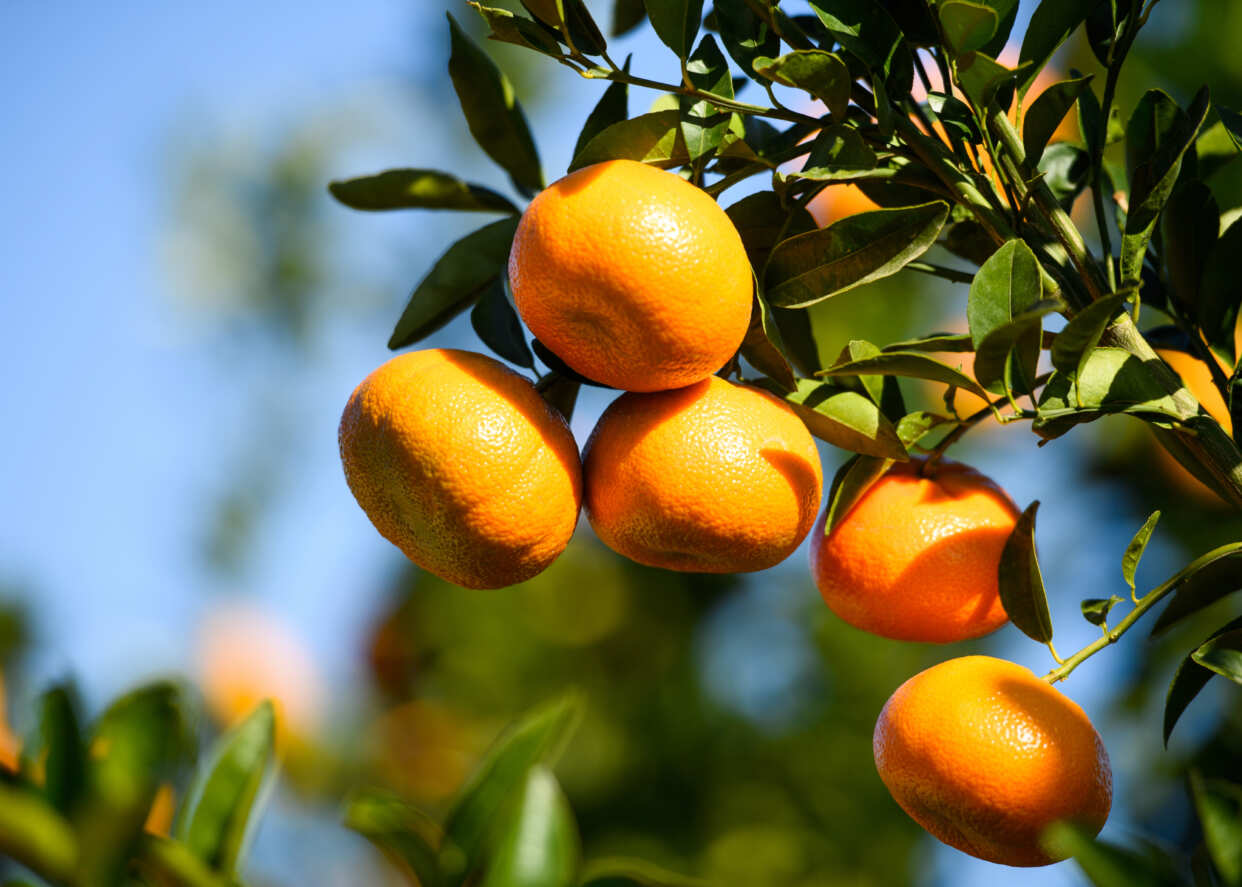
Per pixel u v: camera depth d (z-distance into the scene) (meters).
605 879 0.64
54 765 0.63
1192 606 0.71
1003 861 0.72
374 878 1.24
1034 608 0.72
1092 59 1.13
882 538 0.75
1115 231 1.02
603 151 0.72
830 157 0.71
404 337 0.80
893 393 0.76
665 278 0.69
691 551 0.73
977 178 0.73
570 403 0.78
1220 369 0.74
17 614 1.10
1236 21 1.09
